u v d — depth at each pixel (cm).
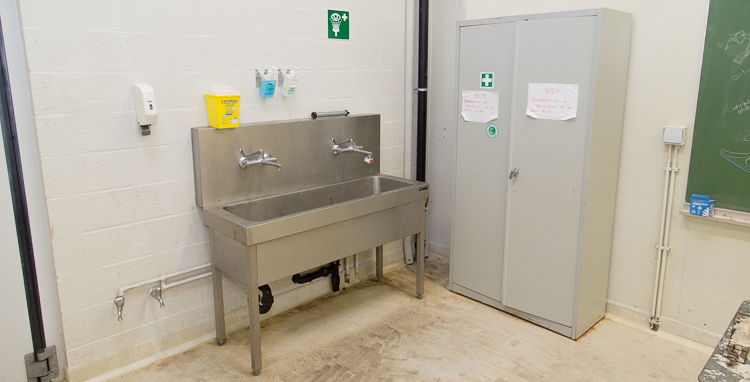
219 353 238
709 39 215
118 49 199
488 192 272
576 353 237
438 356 235
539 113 241
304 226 219
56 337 212
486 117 264
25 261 199
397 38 313
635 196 253
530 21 236
